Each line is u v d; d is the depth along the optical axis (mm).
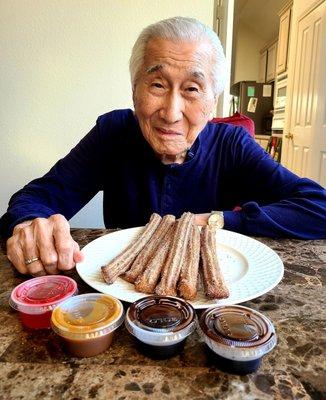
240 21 5949
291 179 964
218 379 351
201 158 1018
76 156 1094
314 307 499
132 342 411
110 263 562
